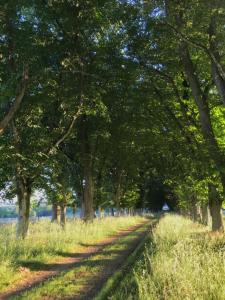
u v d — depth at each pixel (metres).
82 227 28.59
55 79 23.41
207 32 19.80
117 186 55.22
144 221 57.47
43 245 20.20
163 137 29.91
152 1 20.47
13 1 18.59
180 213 71.25
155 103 29.27
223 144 27.88
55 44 22.59
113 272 14.62
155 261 12.16
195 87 24.28
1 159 21.88
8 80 19.52
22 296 11.43
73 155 35.41
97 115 31.14
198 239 17.30
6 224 33.81
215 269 10.25
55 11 21.19
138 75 26.84
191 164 25.62
